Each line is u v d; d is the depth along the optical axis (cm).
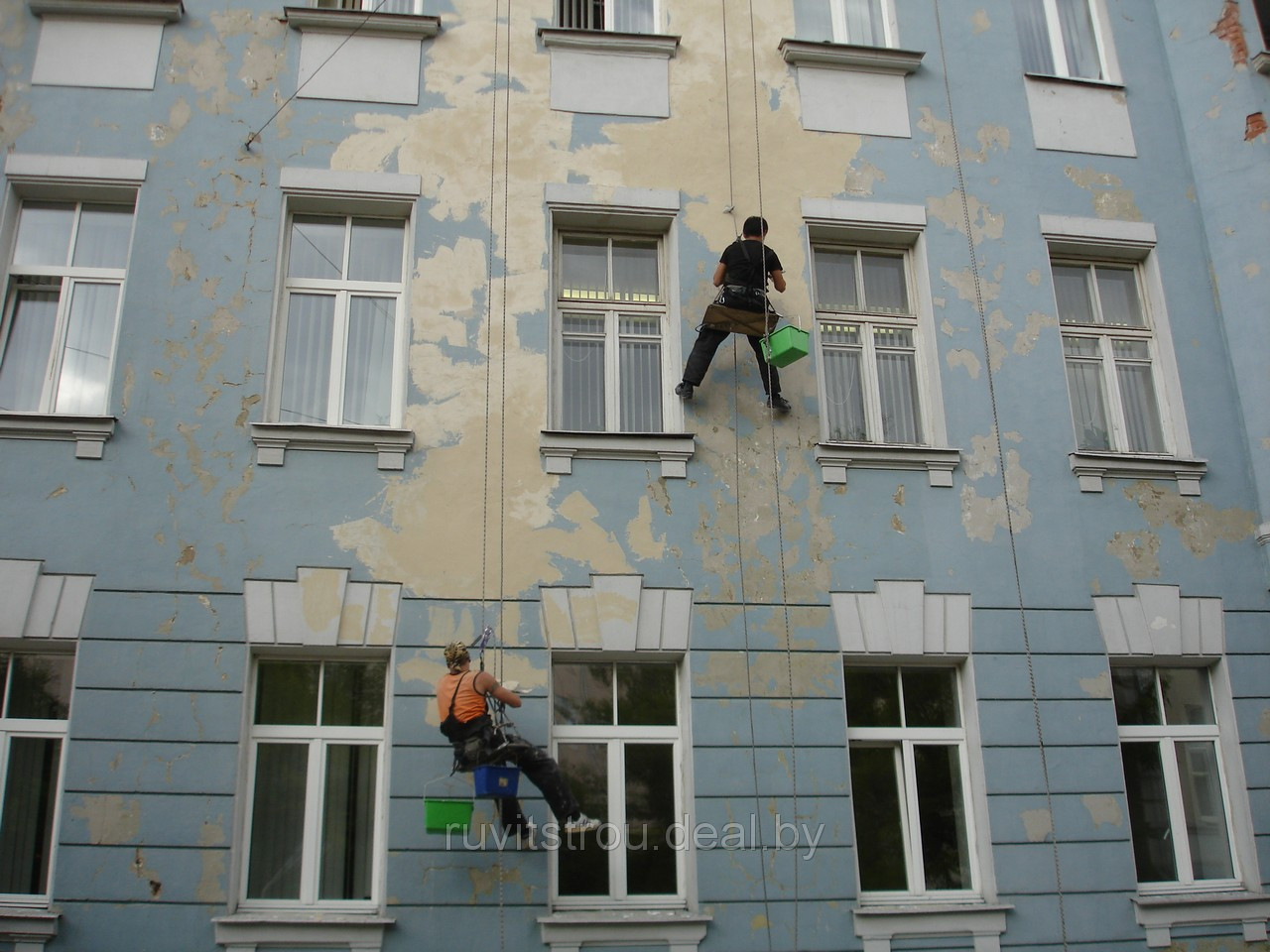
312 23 872
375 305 843
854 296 904
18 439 742
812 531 800
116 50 848
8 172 803
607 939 696
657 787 752
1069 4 1029
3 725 711
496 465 781
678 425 834
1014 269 901
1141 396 917
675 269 859
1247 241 918
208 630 721
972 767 775
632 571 770
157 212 809
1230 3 986
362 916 682
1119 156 955
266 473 757
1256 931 760
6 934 654
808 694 763
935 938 726
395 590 744
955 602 799
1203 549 845
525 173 859
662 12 943
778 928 712
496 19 902
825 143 909
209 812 688
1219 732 818
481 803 709
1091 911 746
